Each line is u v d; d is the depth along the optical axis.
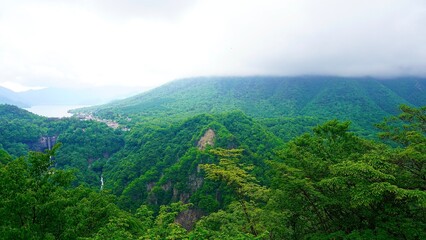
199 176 72.69
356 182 17.17
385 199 17.53
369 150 22.59
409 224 16.45
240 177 25.91
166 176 78.12
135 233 25.19
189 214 64.69
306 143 24.19
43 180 17.38
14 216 15.88
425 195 14.52
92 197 29.97
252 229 24.08
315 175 20.94
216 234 16.81
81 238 17.03
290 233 21.89
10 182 15.78
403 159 18.62
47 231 16.62
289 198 20.84
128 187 80.69
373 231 17.28
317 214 21.33
